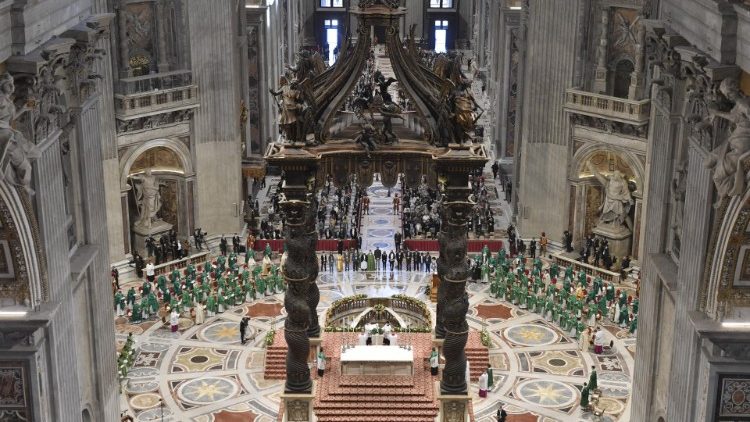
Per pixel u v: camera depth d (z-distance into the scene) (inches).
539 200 1946.4
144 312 1652.3
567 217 1915.6
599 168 1863.9
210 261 1915.6
